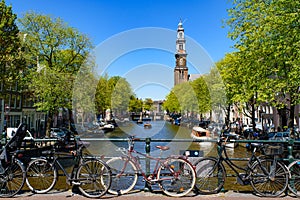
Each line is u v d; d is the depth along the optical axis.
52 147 6.12
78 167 5.77
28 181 5.86
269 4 16.28
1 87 19.22
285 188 5.64
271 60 15.41
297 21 13.92
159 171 5.77
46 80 22.42
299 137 17.08
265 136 21.11
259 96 15.97
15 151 5.93
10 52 18.34
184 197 5.54
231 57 22.55
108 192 5.74
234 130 35.97
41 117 42.25
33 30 23.92
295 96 15.05
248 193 5.82
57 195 5.66
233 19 18.34
